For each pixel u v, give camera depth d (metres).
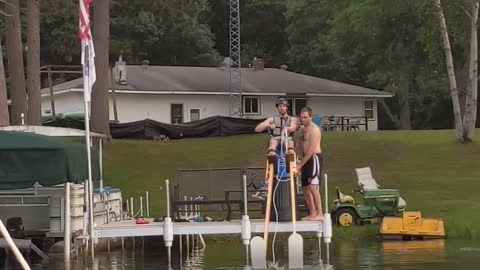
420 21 53.28
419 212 30.45
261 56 101.44
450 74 48.62
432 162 43.91
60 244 24.02
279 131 19.94
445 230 29.45
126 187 39.28
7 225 23.55
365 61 81.88
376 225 30.61
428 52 54.62
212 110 69.56
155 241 28.00
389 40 63.34
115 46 83.94
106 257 24.34
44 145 20.06
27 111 43.28
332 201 35.03
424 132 53.53
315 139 20.14
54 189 24.70
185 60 92.81
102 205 26.05
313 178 20.28
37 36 42.88
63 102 66.50
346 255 23.34
